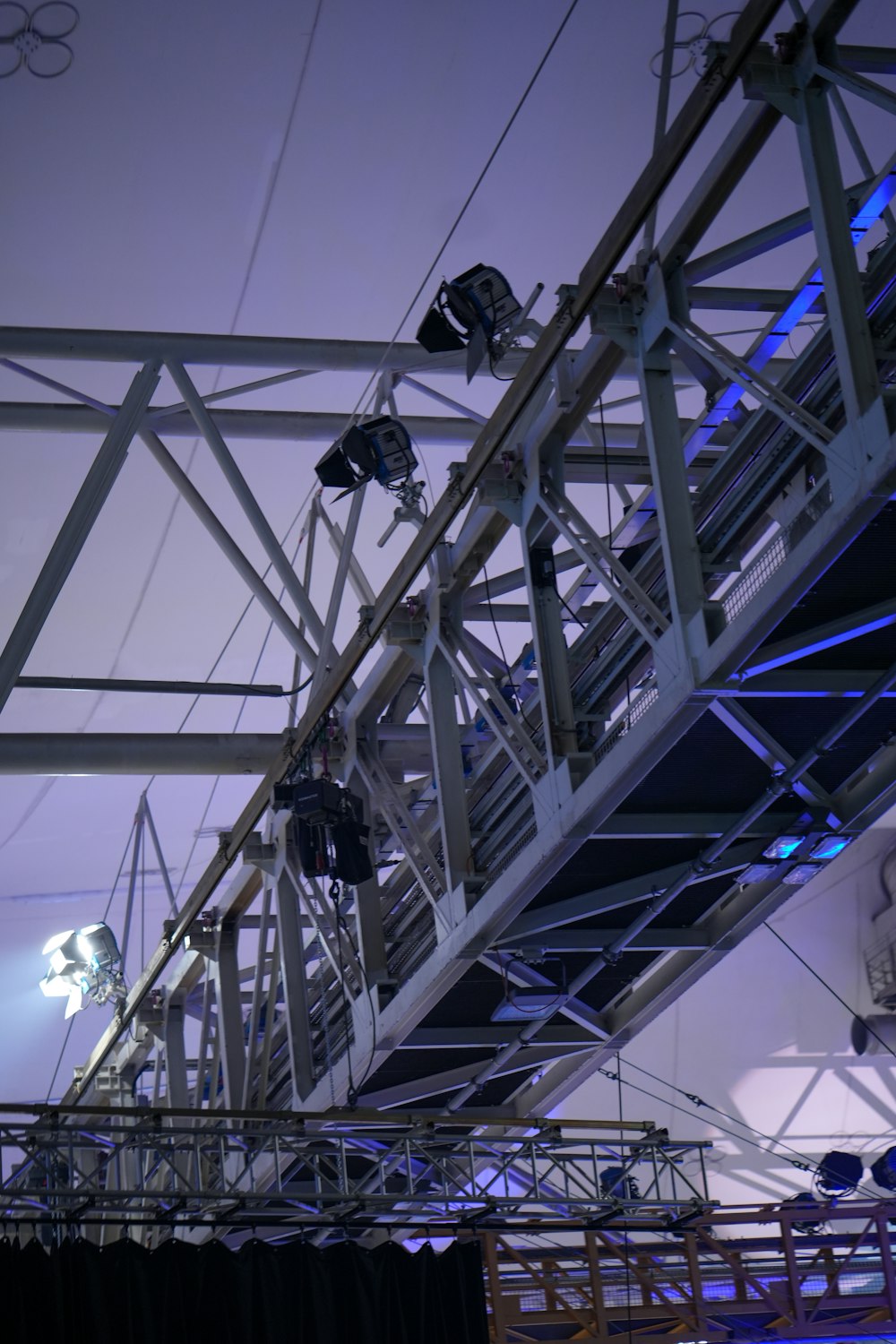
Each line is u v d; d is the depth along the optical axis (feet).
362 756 55.62
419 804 57.82
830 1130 112.27
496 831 49.26
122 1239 48.21
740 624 34.19
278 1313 49.67
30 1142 47.34
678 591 36.91
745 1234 106.32
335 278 59.72
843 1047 113.19
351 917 61.41
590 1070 59.06
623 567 39.73
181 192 54.95
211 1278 48.96
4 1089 108.17
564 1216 55.93
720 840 43.42
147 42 48.96
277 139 53.57
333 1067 56.70
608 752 39.73
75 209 54.70
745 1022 112.57
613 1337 55.21
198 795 91.09
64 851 94.02
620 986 54.13
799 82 32.37
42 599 48.73
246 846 62.03
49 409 59.11
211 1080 70.69
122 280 58.23
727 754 40.57
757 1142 110.83
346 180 55.72
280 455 66.85
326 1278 51.13
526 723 50.16
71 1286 46.68
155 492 67.21
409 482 46.85
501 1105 63.31
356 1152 52.26
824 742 39.32
